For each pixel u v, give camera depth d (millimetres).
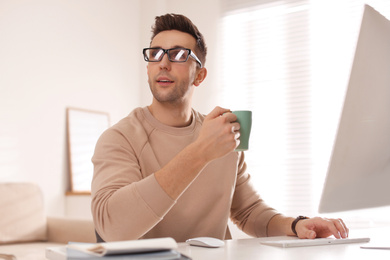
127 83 4391
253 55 4199
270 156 4016
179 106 1479
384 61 903
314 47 3932
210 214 1467
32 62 3516
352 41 3773
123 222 1049
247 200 1600
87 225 2977
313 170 3826
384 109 912
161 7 4523
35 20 3568
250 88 4180
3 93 3289
